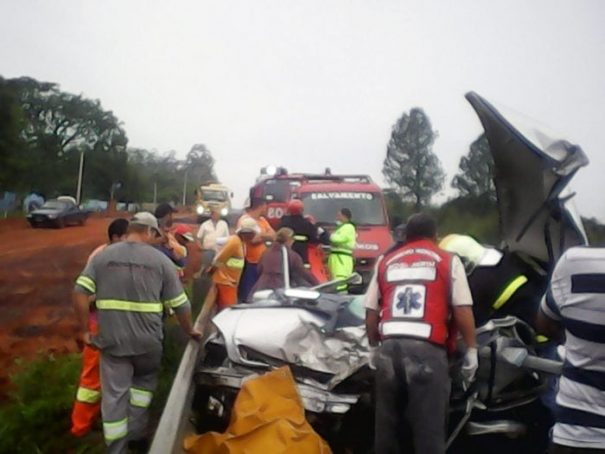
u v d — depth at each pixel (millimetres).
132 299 6523
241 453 5551
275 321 6770
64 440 7500
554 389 5934
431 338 5336
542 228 6344
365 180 19453
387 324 5477
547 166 6074
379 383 5387
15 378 8484
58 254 28922
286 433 5605
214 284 10836
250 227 11133
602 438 3941
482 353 6004
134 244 6672
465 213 13438
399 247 5781
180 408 5926
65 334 13852
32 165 61562
